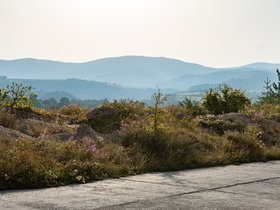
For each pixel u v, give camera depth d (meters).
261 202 5.77
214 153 10.54
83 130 10.91
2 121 11.16
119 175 7.80
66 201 5.49
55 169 7.21
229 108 19.61
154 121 11.48
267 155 11.53
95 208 5.12
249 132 13.10
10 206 5.10
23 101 14.10
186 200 5.73
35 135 10.98
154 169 8.71
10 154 7.15
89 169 7.57
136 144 9.95
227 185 7.05
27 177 6.58
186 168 9.22
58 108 16.97
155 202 5.55
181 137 10.91
